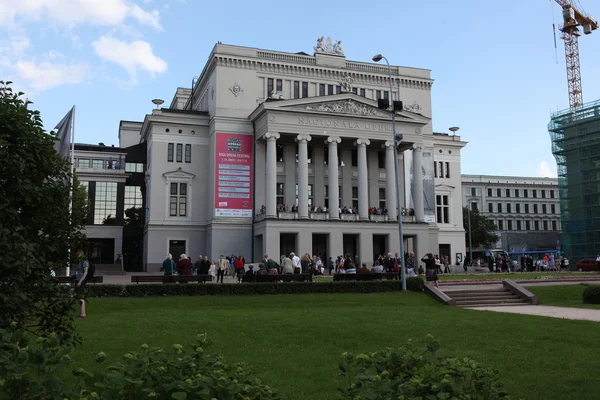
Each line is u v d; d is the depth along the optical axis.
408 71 69.19
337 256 55.94
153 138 61.38
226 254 58.09
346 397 6.23
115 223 65.06
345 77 65.88
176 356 6.17
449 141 76.00
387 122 60.31
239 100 61.25
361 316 21.59
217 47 60.97
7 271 8.91
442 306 29.08
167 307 26.22
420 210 60.56
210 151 62.00
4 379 5.11
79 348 14.06
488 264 74.81
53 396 5.17
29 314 9.98
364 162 59.00
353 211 58.88
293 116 57.31
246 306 27.45
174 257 60.59
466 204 127.25
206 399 5.20
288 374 11.70
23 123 10.54
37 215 10.66
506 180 131.50
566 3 120.25
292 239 59.44
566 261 70.31
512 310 27.28
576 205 73.50
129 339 15.53
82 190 46.41
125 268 65.44
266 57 62.81
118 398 5.25
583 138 73.19
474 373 6.39
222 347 14.84
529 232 122.19
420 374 6.47
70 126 40.16
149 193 61.75
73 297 10.28
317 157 62.72
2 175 9.77
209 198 61.38
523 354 13.88
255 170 60.22
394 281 33.72
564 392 10.34
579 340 15.89
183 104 81.25
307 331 17.47
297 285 31.36
